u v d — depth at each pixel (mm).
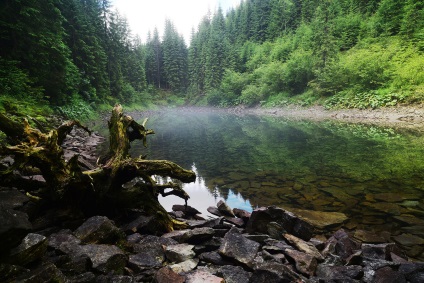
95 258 2971
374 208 6297
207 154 13164
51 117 18125
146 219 4664
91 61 37531
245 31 100250
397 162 10695
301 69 46312
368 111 29594
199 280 2975
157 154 13133
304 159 11727
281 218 4727
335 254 4113
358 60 35562
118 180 5145
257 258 3648
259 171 9844
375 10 54188
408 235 5020
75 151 11742
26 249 2369
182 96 93375
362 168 9930
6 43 18891
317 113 36938
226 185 8234
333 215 5914
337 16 58719
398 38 37844
